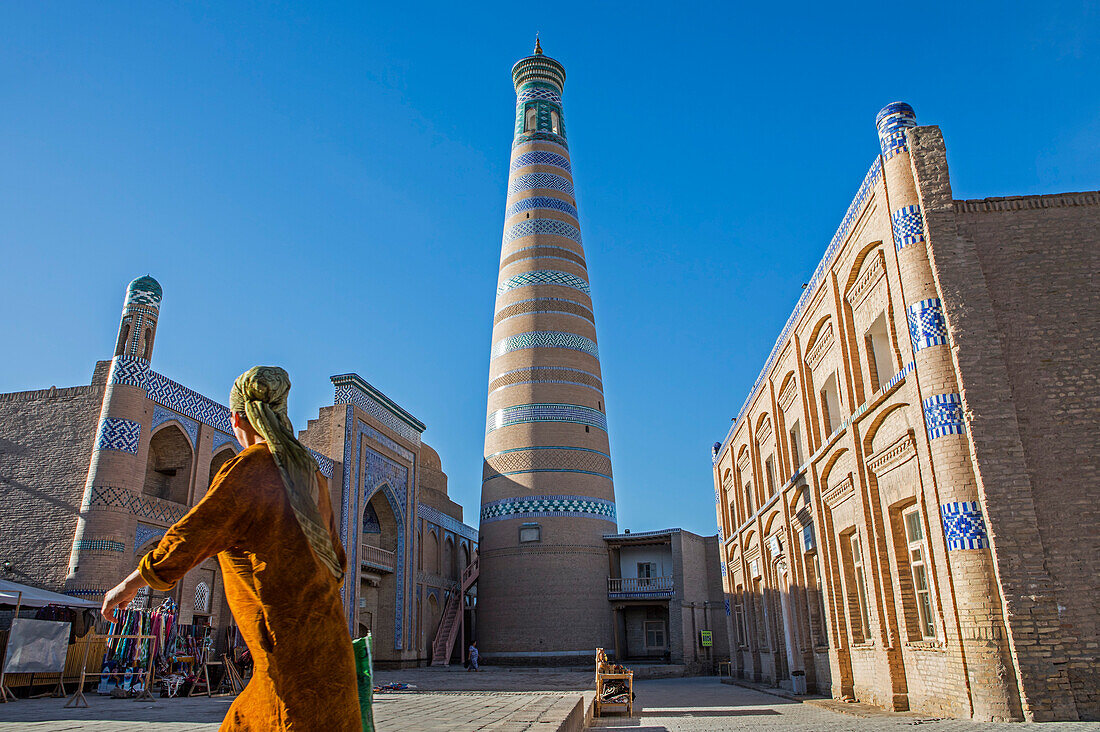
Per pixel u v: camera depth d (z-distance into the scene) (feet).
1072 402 32.76
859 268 42.11
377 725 20.85
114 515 61.98
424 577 120.06
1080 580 30.53
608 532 118.42
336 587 6.88
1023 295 34.17
